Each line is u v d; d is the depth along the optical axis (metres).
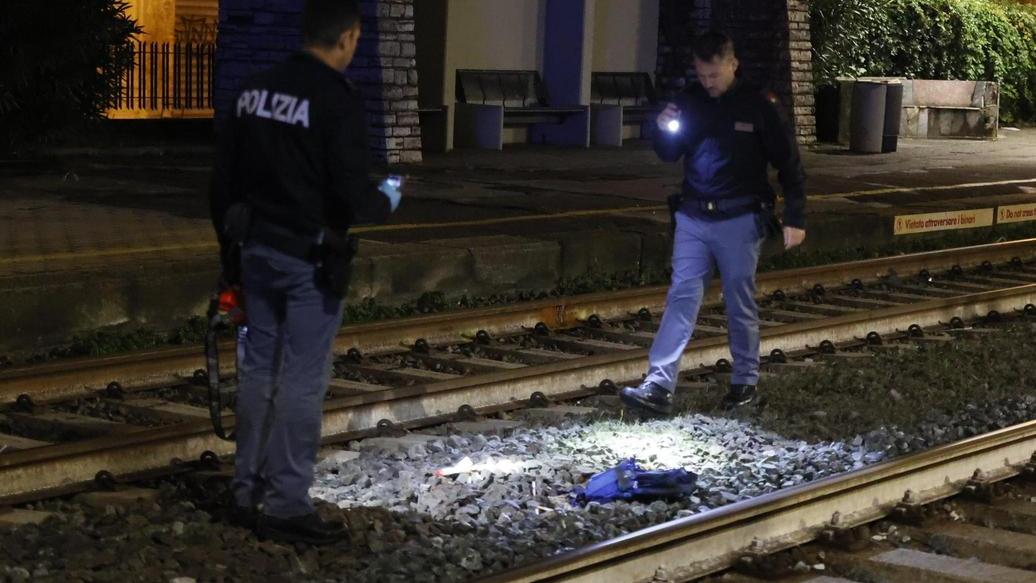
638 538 7.25
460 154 26.31
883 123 31.14
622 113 30.08
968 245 20.81
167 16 29.47
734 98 10.27
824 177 25.30
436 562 7.20
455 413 10.48
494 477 8.77
